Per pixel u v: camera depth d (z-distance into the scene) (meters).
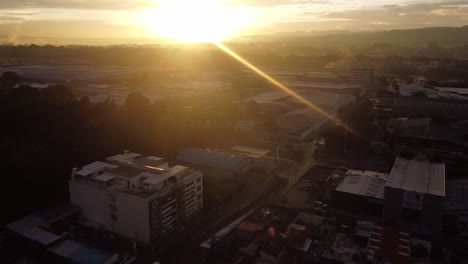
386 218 49.31
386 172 66.25
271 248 39.81
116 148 65.38
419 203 47.25
